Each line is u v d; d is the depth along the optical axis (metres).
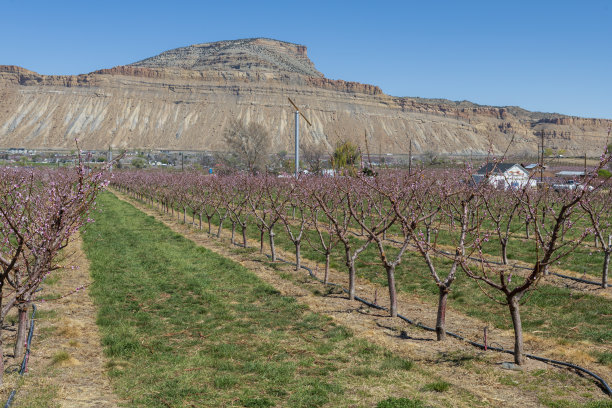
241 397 8.66
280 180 37.97
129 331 12.44
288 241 28.47
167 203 44.97
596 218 17.59
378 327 13.30
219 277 19.17
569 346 11.82
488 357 10.95
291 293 16.95
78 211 9.05
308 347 11.53
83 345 11.45
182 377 9.60
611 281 17.86
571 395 8.87
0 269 9.95
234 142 103.81
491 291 17.05
